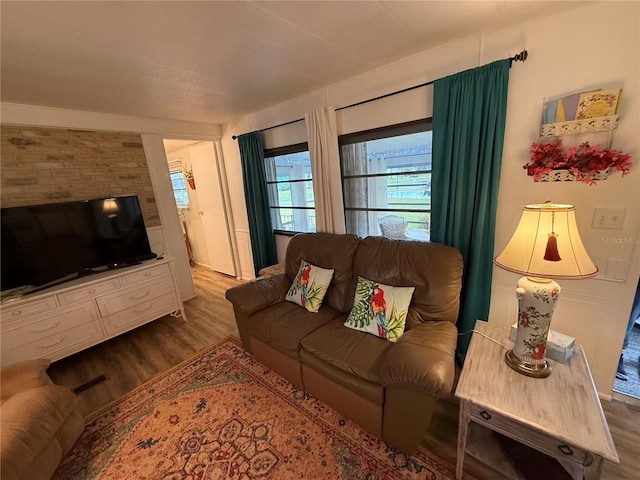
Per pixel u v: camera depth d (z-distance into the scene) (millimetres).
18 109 2279
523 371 1218
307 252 2408
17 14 1186
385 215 2545
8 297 2061
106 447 1572
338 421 1639
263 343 2037
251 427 1636
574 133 1469
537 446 1025
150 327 2939
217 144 3865
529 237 1194
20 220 2121
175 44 1565
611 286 1535
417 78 1980
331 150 2523
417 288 1783
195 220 4895
